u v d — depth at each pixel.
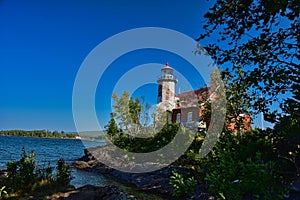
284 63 5.71
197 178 9.04
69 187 9.52
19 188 8.66
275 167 4.22
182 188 5.00
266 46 5.72
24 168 9.45
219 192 4.03
